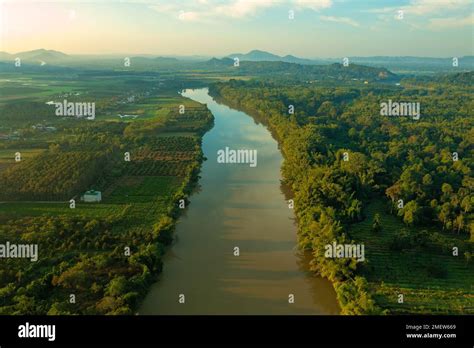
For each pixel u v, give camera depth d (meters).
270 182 156.88
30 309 76.50
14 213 118.88
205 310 82.50
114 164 166.50
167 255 103.88
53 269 89.56
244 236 113.81
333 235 93.25
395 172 141.00
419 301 82.06
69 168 143.75
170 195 137.25
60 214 120.44
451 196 119.81
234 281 92.69
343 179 130.25
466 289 86.38
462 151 179.75
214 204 135.62
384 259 97.94
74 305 79.62
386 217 121.62
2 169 154.50
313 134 185.25
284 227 119.38
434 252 100.69
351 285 83.25
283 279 93.69
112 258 94.12
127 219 118.19
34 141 199.75
